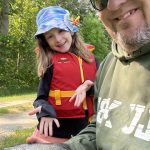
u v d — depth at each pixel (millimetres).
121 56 706
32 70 8094
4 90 7430
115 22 654
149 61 657
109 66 789
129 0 623
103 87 771
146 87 647
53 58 1069
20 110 4562
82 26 10070
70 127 1040
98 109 761
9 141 2742
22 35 8484
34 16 8680
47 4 8898
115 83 728
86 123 1033
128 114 664
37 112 950
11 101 5527
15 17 8727
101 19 675
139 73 666
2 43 8102
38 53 1089
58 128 1038
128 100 676
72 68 1062
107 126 704
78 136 760
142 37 630
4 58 8086
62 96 1043
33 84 8125
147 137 612
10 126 3551
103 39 10141
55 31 1077
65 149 678
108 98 735
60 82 1047
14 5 8586
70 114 1034
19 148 652
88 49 1119
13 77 8125
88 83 967
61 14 1109
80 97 940
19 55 8195
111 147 675
